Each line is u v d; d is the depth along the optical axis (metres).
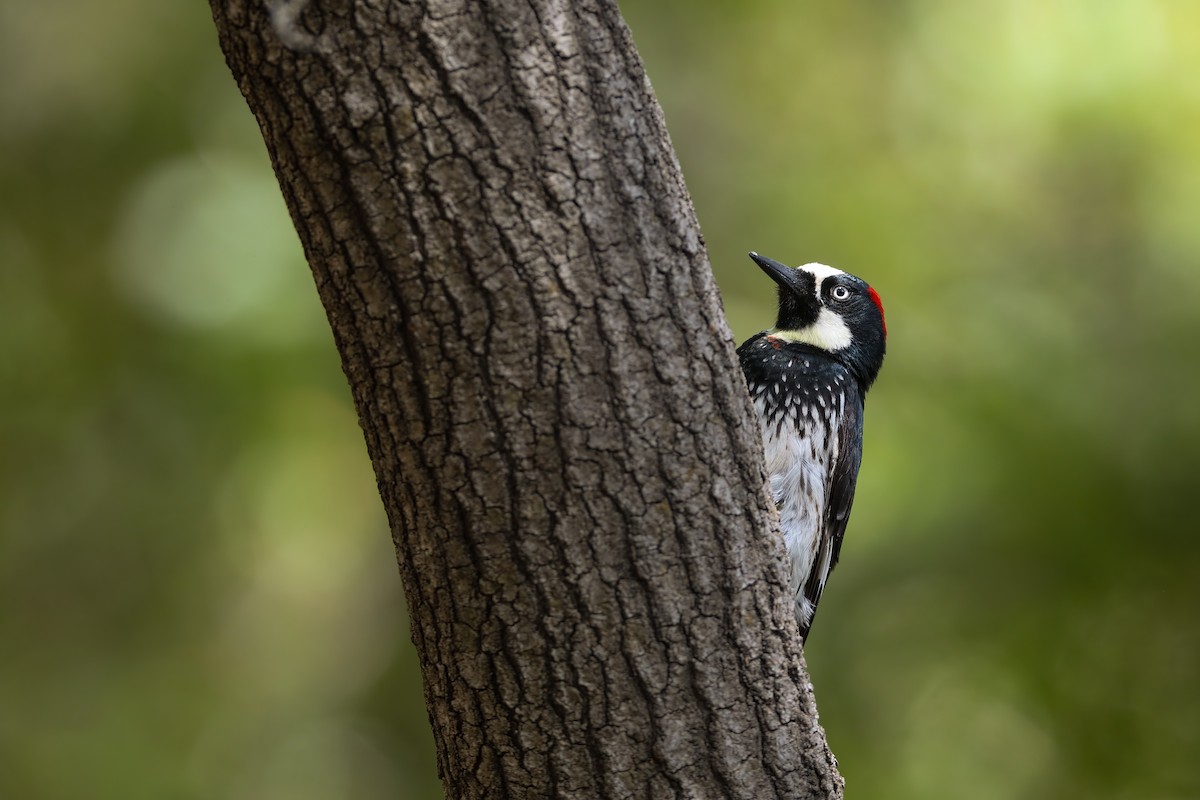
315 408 15.55
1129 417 13.83
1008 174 15.27
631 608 4.55
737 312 16.41
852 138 16.16
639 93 4.39
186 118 16.45
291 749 17.44
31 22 16.81
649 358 4.41
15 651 16.52
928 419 14.03
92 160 16.45
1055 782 13.44
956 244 15.17
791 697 4.89
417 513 4.52
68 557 16.38
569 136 4.23
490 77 4.13
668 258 4.42
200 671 17.20
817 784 5.01
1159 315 14.09
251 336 15.20
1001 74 14.76
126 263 16.16
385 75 4.06
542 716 4.64
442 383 4.31
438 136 4.11
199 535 16.33
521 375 4.30
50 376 15.80
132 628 16.89
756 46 17.00
